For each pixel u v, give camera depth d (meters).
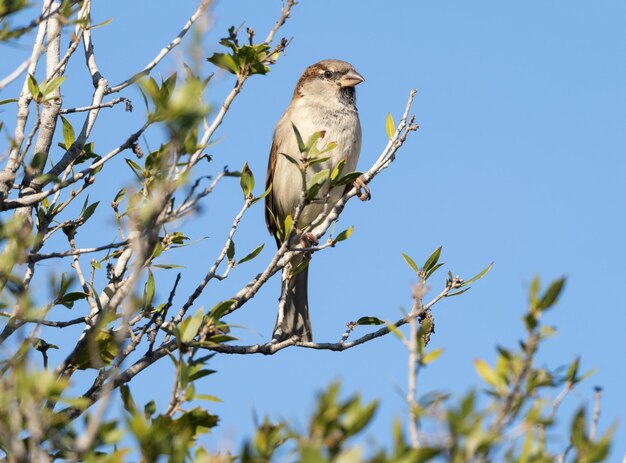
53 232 10.37
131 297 6.30
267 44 9.43
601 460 5.87
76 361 9.34
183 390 7.34
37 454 5.91
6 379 6.75
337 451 5.39
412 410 5.67
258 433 5.96
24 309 7.95
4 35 8.14
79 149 10.94
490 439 5.50
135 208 8.90
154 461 6.43
